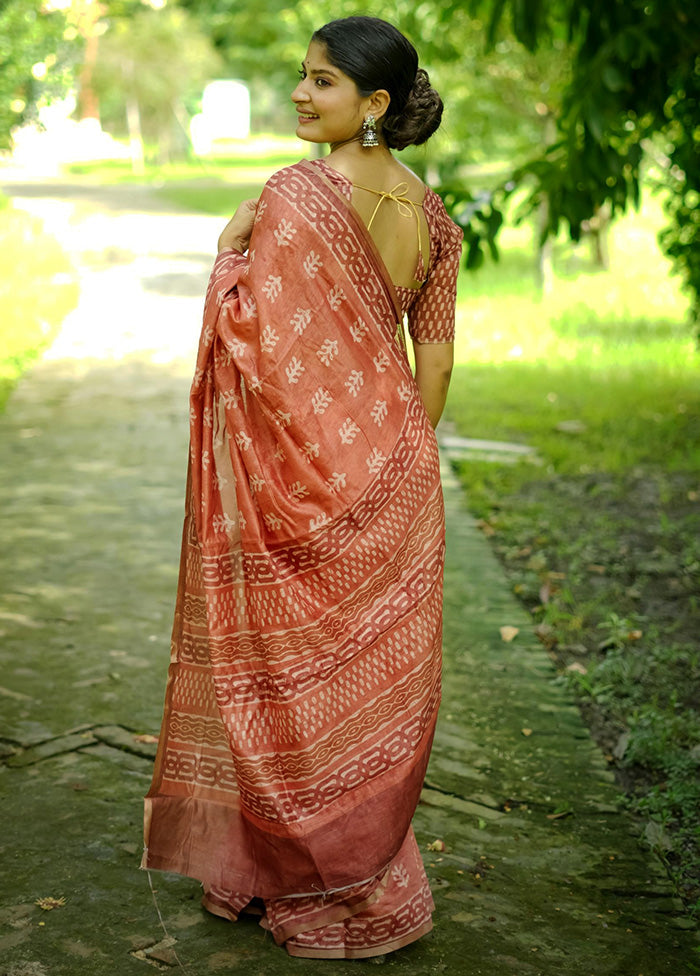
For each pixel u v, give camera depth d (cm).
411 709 263
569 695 425
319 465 250
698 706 422
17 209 2269
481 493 681
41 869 299
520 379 981
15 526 589
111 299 1395
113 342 1126
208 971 259
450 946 273
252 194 3047
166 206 2733
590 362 1049
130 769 352
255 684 262
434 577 267
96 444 754
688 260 821
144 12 4012
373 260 248
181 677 272
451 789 351
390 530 257
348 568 255
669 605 522
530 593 530
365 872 260
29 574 522
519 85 1348
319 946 265
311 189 242
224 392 251
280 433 248
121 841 312
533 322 1244
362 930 264
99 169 4266
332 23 248
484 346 1128
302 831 257
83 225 2230
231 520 257
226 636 260
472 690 425
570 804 345
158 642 450
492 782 357
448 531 614
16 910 281
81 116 4728
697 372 1006
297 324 245
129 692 404
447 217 267
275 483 251
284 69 2872
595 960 270
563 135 624
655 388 944
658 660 459
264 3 2919
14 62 1839
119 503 633
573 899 296
